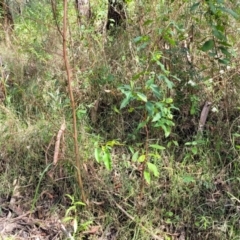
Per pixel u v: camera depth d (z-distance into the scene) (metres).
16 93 3.51
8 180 2.98
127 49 3.40
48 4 4.38
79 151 2.82
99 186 2.75
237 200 2.52
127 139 3.01
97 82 3.28
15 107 3.44
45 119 3.20
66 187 2.82
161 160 2.82
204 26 3.09
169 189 2.69
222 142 2.84
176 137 2.95
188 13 3.09
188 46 3.05
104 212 2.69
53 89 3.41
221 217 2.56
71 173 2.82
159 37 2.79
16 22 4.76
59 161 2.84
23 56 3.92
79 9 4.35
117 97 3.21
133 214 2.63
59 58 3.60
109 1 3.89
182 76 2.99
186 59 3.03
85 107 3.25
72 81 3.33
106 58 3.43
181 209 2.64
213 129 2.92
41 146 3.02
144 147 2.94
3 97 3.58
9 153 3.08
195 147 2.78
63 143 2.75
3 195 2.92
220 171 2.75
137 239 2.54
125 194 2.71
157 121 2.61
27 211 2.81
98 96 3.23
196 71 3.03
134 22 3.50
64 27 2.15
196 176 2.74
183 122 3.00
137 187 2.71
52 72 3.56
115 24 3.99
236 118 2.82
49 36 3.81
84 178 2.77
